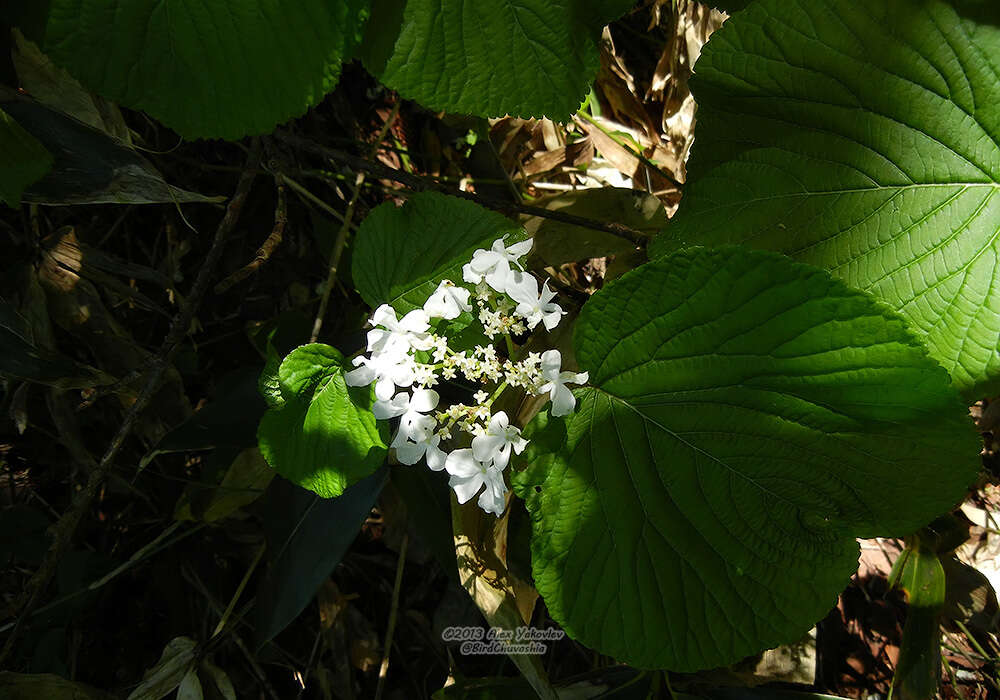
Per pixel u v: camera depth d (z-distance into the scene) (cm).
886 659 49
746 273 24
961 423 25
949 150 28
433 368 26
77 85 32
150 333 42
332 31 25
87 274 37
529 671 33
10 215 39
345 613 44
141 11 24
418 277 30
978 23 27
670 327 26
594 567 28
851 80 28
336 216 43
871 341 24
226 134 26
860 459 26
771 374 26
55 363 33
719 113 31
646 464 28
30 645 37
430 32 28
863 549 51
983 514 51
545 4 27
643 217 43
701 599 28
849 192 29
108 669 40
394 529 45
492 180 50
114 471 40
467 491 25
